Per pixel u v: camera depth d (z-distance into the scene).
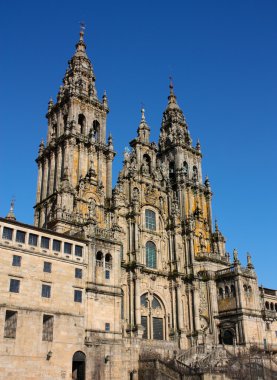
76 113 80.94
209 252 88.50
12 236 52.12
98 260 60.06
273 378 63.38
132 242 77.19
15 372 47.12
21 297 50.28
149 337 75.06
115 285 60.41
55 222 65.81
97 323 56.44
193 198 93.62
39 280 52.50
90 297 56.94
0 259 50.06
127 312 72.88
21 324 49.25
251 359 64.12
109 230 63.59
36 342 49.75
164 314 78.94
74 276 56.28
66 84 87.12
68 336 52.81
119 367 55.12
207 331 80.25
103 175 79.19
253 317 80.19
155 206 85.56
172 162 97.88
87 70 89.00
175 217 86.12
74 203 71.62
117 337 57.75
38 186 80.12
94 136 82.88
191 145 101.31
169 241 85.06
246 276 82.88
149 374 56.16
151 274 79.06
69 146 75.88
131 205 79.94
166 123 104.19
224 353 65.56
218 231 92.62
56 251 55.59
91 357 53.81
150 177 87.25
